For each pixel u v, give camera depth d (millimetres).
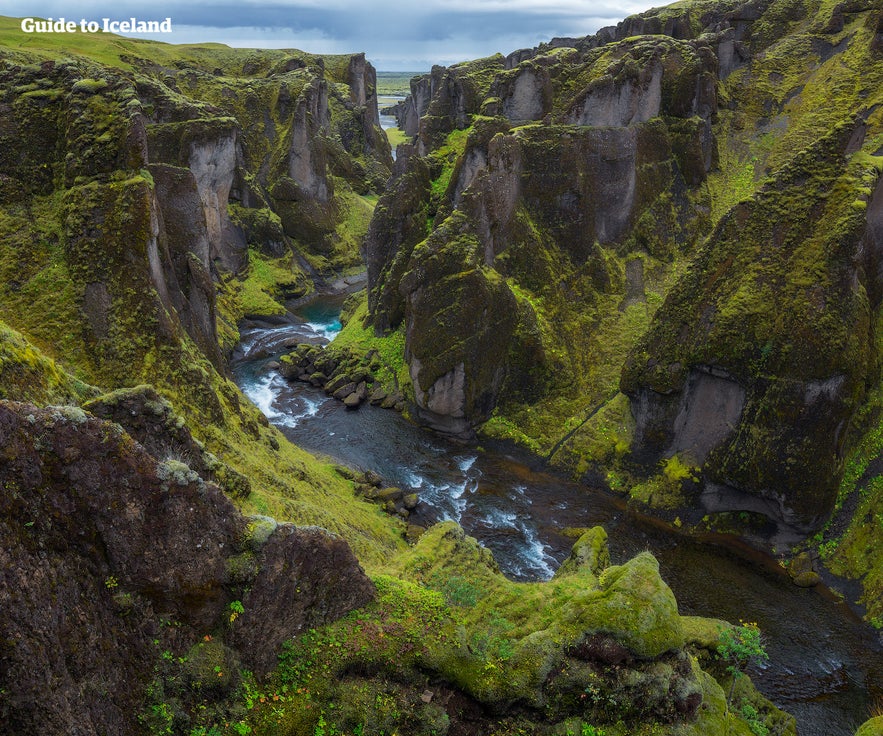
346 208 109688
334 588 20406
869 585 37312
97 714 14766
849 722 29891
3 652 13172
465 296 52938
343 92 135250
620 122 62406
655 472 46844
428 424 56531
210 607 17375
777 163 66062
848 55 70125
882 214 41906
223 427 36438
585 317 58438
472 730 20734
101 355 35469
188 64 115375
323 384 64188
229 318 75625
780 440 40656
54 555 14609
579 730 21000
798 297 40531
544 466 51312
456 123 77438
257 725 17156
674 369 44750
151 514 16141
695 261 45500
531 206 59469
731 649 27344
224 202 82500
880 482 40125
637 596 22141
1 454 13758
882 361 43031
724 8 86875
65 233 37312
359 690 19188
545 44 102875
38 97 39875
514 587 26031
